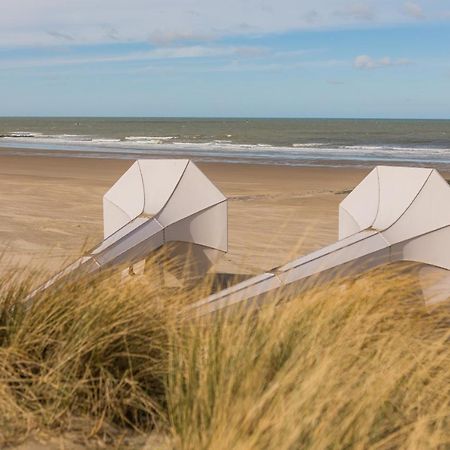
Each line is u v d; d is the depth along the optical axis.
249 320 3.04
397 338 3.04
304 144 49.62
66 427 2.78
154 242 4.95
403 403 2.64
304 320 2.96
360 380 2.60
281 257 8.14
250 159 30.72
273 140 58.22
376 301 3.39
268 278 3.91
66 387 2.85
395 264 4.88
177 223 5.17
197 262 5.42
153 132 86.88
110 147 43.38
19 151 38.03
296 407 2.23
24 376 2.93
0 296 3.36
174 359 2.90
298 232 10.05
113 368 3.01
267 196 15.23
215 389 2.48
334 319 3.08
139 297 3.37
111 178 20.03
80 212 12.20
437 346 3.03
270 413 2.27
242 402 2.33
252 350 2.64
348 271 4.27
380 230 4.70
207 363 2.64
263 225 10.79
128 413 2.91
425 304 4.07
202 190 5.42
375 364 2.72
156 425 2.78
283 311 3.05
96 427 2.75
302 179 19.98
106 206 5.72
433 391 2.76
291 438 2.13
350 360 2.74
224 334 2.83
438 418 2.55
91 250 4.49
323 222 11.20
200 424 2.43
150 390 2.99
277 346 2.72
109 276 3.67
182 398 2.59
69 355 2.93
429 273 4.88
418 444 2.37
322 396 2.38
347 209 5.41
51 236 9.60
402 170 5.17
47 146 44.91
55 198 14.34
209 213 5.38
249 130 96.50
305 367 2.54
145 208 5.26
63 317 3.12
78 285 3.40
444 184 4.93
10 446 2.61
